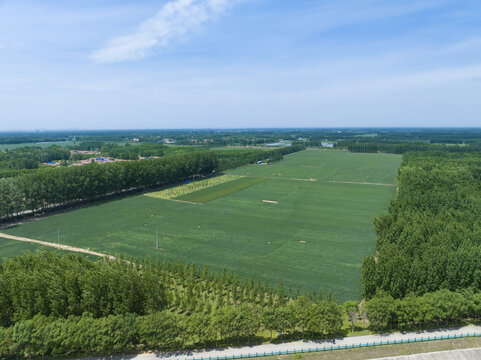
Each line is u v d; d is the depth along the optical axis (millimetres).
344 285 76375
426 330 57375
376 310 55656
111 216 130500
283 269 84500
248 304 68438
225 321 53750
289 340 55750
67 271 63250
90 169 152500
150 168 180625
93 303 59438
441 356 50719
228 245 100375
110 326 52188
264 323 54875
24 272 64188
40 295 59219
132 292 59656
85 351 53625
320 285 76375
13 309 60719
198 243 102062
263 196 165500
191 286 71500
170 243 102000
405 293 64188
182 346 53719
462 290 61844
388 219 94938
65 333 51062
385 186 187750
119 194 170375
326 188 184125
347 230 113375
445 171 176125
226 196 166000
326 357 51125
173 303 69312
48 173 139000
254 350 52969
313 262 88500
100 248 97625
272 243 101938
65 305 60188
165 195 168500
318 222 122375
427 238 81625
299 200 156875
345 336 56438
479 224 90250
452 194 120188
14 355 52656
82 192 145125
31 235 108375
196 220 125312
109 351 52656
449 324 59219
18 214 131500
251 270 84062
